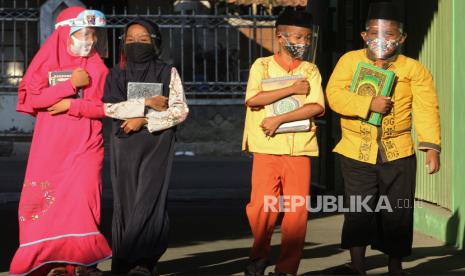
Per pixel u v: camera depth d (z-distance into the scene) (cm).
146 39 855
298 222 850
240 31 2330
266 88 848
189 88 2256
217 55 2273
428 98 848
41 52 859
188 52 2316
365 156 849
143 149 848
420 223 1166
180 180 1767
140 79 854
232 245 1081
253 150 852
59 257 834
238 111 2269
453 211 1063
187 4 2420
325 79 1412
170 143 855
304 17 848
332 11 1420
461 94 1040
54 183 841
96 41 870
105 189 1616
